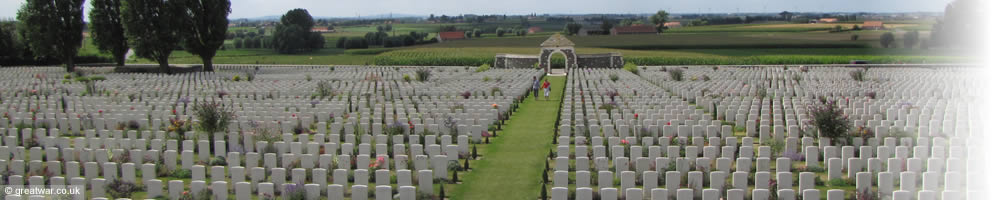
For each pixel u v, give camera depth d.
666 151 22.91
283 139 24.86
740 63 95.19
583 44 135.50
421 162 20.83
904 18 177.25
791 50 115.56
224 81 56.16
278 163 21.70
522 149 25.78
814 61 95.38
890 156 22.02
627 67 77.44
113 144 24.09
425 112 32.91
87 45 120.31
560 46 82.38
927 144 22.42
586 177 18.08
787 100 35.81
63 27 74.38
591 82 50.88
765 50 116.88
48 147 24.22
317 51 142.00
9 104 36.38
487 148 26.05
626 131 25.66
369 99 39.25
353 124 29.30
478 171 22.14
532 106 39.56
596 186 19.41
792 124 28.53
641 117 29.55
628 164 20.52
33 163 20.45
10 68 78.69
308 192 17.06
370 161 22.97
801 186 17.70
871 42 120.31
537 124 32.22
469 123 28.94
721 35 150.88
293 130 29.77
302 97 40.53
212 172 19.27
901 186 17.05
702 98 37.50
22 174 20.28
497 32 194.38
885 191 17.33
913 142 23.53
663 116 29.53
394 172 21.39
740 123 29.75
